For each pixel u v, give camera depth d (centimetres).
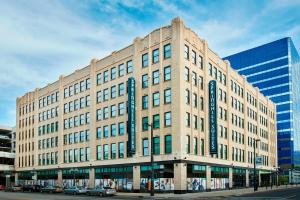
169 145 4928
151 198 3931
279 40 13950
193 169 5028
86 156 6656
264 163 8856
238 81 7325
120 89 5997
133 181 5409
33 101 8869
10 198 4038
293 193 4694
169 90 5062
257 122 8519
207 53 5809
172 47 5091
